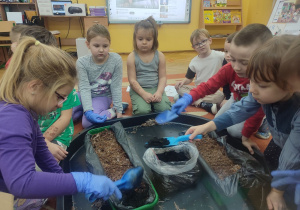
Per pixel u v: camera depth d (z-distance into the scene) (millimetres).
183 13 3945
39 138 745
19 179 505
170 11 3873
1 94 547
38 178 529
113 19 3689
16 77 535
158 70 1745
